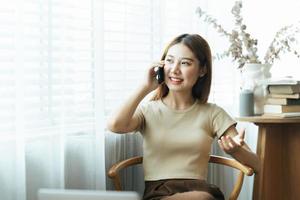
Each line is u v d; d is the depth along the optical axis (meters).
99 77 1.84
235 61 2.38
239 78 2.48
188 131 1.80
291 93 2.02
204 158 1.81
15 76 1.53
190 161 1.78
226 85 2.49
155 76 1.79
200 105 1.88
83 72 1.82
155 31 2.15
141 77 2.11
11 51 1.54
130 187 2.10
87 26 1.83
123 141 2.02
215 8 2.44
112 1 1.97
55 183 1.70
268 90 2.12
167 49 1.85
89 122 1.82
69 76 1.74
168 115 1.83
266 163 2.17
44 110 1.66
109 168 1.95
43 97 1.66
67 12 1.74
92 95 1.85
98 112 1.83
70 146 1.80
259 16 2.54
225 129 1.81
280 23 2.52
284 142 2.19
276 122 1.99
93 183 1.83
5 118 1.53
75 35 1.79
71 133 1.79
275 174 2.19
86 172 1.82
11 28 1.54
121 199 0.94
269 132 2.17
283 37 2.40
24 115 1.57
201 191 1.61
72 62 1.76
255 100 2.09
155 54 2.16
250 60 2.16
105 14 1.95
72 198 0.95
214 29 2.39
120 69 2.02
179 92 1.84
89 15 1.84
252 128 2.53
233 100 2.50
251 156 1.77
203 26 2.35
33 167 1.65
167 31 2.25
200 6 2.35
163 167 1.78
